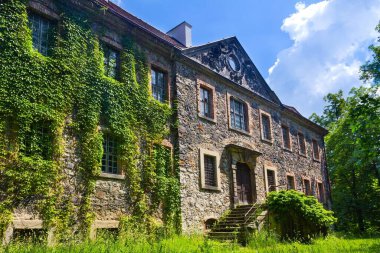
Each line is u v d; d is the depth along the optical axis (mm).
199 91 16656
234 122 18719
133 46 14047
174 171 14414
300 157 25031
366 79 27344
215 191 16156
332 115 39375
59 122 10781
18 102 9867
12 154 9508
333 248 11852
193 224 14461
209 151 16312
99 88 12250
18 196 9398
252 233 13867
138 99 13586
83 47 12109
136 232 12078
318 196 26547
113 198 11867
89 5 12484
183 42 19719
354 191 32469
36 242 9258
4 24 10070
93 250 8508
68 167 10781
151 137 13734
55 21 11664
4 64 9820
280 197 15602
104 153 12141
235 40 19969
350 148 30531
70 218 10461
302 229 15047
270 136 21484
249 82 20609
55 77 10984
